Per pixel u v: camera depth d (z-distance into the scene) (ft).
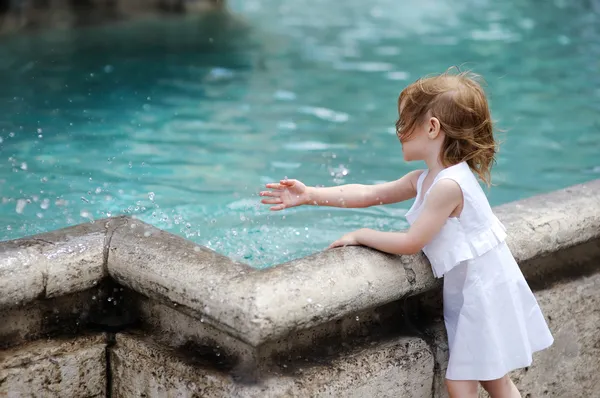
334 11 36.86
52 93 22.45
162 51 28.43
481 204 9.53
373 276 9.23
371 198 10.79
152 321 9.68
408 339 9.86
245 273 8.73
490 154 10.04
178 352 9.22
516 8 37.11
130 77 24.59
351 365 9.27
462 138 9.64
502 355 9.53
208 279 8.71
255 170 17.03
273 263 12.23
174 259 9.12
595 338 12.07
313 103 22.53
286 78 25.25
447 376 9.75
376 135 19.83
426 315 10.39
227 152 18.17
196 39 30.68
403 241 9.42
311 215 14.47
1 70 24.90
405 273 9.53
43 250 9.32
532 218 10.98
